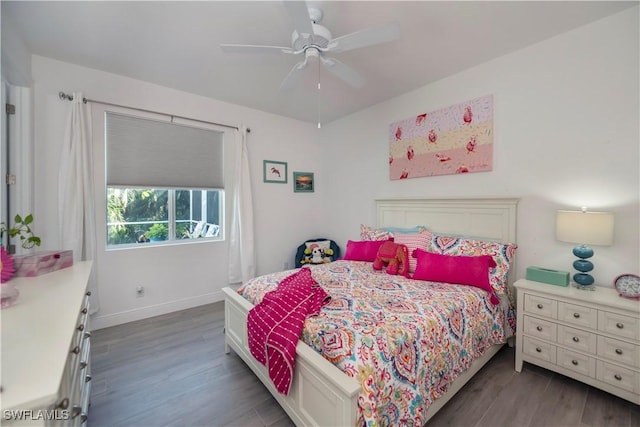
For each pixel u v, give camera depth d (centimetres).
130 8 180
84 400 140
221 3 176
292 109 371
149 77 279
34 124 237
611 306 163
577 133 207
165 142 307
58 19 190
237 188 350
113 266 279
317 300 170
